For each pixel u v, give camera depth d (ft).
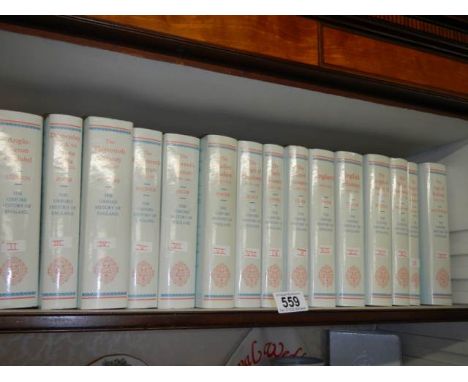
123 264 2.69
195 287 2.94
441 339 4.09
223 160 3.03
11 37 2.36
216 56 2.62
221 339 4.11
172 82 2.85
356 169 3.43
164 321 2.64
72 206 2.65
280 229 3.16
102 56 2.54
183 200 2.93
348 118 3.48
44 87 2.93
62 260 2.58
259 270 3.07
